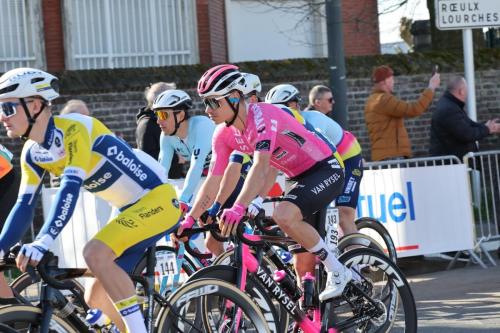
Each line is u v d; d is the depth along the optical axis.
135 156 6.38
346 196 10.16
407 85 16.77
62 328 5.95
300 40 20.55
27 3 16.50
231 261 7.12
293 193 7.18
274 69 15.86
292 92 10.05
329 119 10.17
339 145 10.12
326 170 7.30
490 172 12.63
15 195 8.55
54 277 5.84
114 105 14.92
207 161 9.90
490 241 12.49
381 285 7.78
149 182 6.43
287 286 7.31
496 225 12.65
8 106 5.83
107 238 6.13
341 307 7.54
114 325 6.48
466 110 14.66
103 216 10.30
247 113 6.99
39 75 5.89
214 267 6.77
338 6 11.10
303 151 7.22
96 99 14.79
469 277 11.41
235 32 19.91
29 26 16.55
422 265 12.38
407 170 11.90
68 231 10.46
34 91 5.84
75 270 6.07
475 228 12.43
